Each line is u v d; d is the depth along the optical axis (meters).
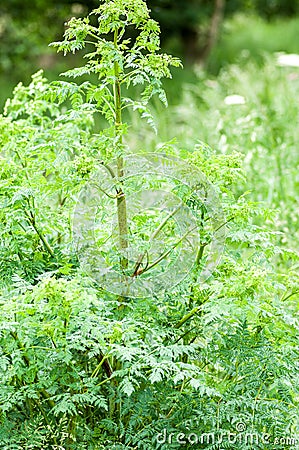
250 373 2.93
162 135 7.26
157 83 2.92
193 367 2.67
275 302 3.04
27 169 3.11
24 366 2.92
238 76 8.91
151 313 2.98
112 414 3.03
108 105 3.00
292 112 7.60
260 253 3.28
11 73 13.11
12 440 2.83
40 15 12.77
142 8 2.91
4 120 3.53
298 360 3.02
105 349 2.83
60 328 2.62
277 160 6.08
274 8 19.70
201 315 3.06
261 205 5.52
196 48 13.93
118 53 2.88
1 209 3.01
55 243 3.32
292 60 8.71
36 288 2.57
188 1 13.23
